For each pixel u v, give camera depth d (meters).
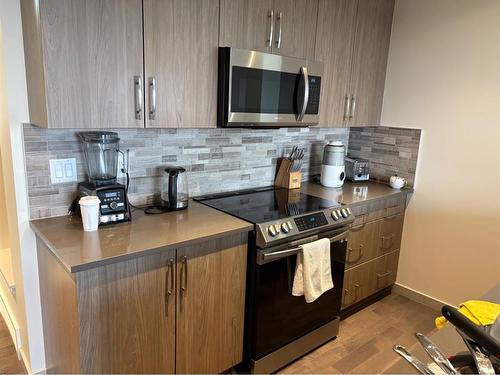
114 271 1.50
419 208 2.97
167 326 1.72
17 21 1.61
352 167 3.14
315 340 2.38
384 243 2.91
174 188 2.05
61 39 1.47
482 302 1.10
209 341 1.90
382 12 2.83
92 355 1.52
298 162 2.78
